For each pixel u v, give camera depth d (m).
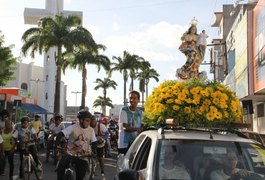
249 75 23.03
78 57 46.97
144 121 6.46
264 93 22.48
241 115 6.19
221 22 47.56
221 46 44.44
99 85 84.31
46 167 15.18
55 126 15.62
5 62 37.94
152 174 4.55
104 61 48.00
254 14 22.47
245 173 4.80
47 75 78.25
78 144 7.85
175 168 4.70
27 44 36.91
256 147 5.13
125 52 66.75
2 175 12.51
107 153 19.84
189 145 4.98
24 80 92.94
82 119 7.83
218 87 6.13
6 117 11.25
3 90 39.00
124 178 4.46
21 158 11.27
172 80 6.36
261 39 20.52
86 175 8.16
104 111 84.50
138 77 75.88
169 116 6.03
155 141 5.05
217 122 5.98
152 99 6.24
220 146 5.04
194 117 5.95
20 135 11.09
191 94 6.01
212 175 4.72
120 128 8.37
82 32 36.62
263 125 27.33
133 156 5.75
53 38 35.88
